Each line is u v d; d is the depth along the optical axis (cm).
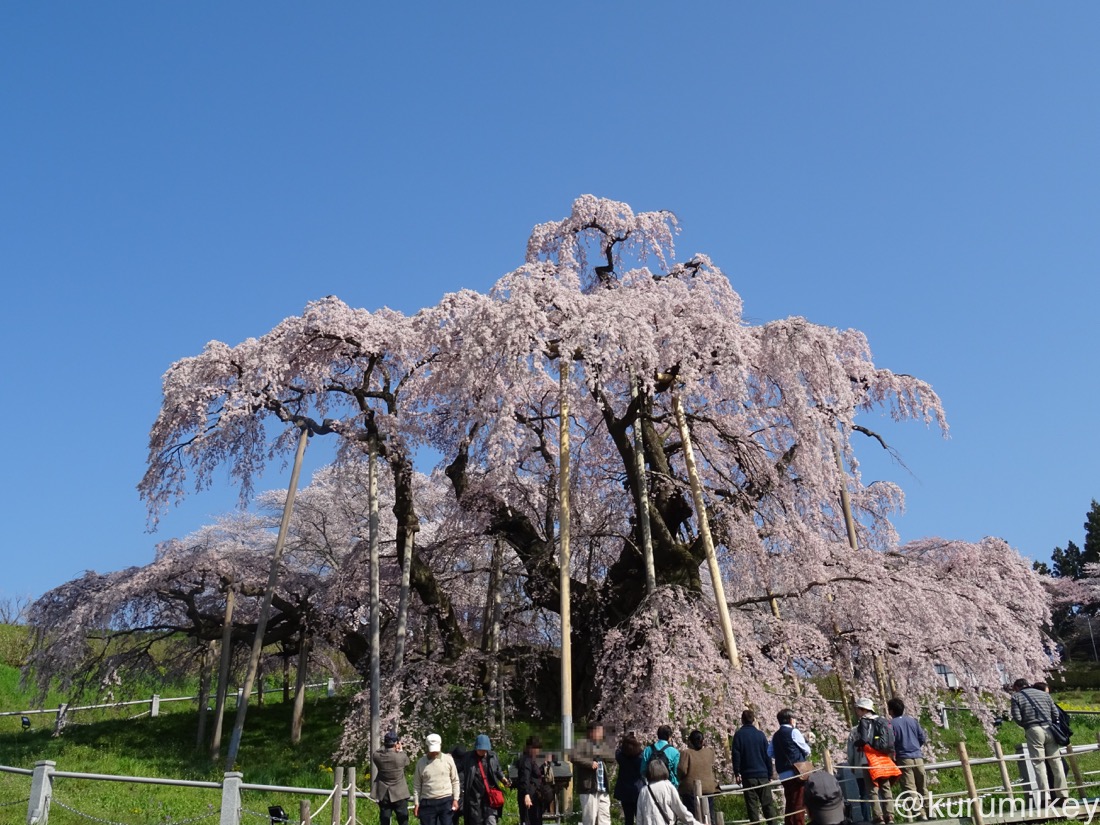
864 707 1016
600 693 1756
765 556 1809
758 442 1936
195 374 1917
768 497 1853
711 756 1070
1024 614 2153
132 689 2775
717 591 1551
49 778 1277
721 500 1861
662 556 1792
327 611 2259
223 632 2148
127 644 2522
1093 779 1207
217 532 2895
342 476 2312
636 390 1702
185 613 2544
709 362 1680
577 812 1305
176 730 2362
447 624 2108
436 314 1931
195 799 1512
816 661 1658
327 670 2700
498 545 2180
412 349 1981
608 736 1229
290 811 1409
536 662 2011
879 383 2038
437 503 2856
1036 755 1080
